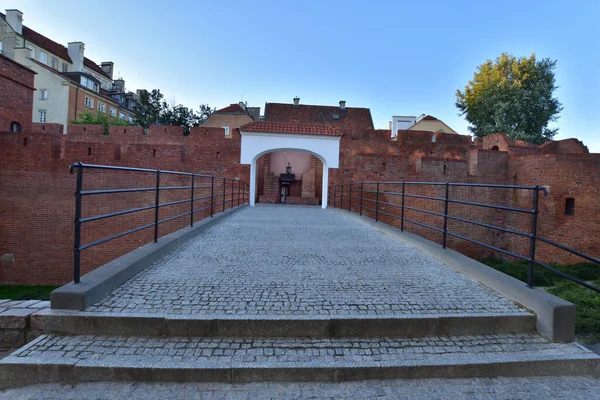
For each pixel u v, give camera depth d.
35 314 3.10
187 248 6.25
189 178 18.42
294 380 2.68
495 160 20.58
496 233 20.44
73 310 3.22
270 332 3.17
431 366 2.79
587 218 17.11
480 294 4.14
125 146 17.47
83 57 53.47
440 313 3.50
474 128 42.03
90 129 26.75
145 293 3.79
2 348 3.06
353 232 8.91
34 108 38.81
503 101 37.34
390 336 3.27
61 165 16.45
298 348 2.99
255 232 8.40
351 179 19.08
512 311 3.60
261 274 4.72
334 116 38.16
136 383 2.58
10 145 16.25
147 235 17.23
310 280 4.53
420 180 19.62
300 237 7.89
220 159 18.83
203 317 3.16
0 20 40.66
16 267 16.25
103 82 58.72
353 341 3.16
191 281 4.28
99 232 16.80
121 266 4.26
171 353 2.82
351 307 3.59
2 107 17.75
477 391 2.67
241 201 18.50
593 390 2.74
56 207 16.41
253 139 18.62
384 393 2.60
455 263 5.36
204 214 18.64
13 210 16.28
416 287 4.36
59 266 16.41
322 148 18.75
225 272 4.75
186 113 54.88
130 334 3.09
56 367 2.58
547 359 2.92
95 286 3.47
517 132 36.31
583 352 3.07
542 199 18.33
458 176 20.06
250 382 2.65
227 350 2.91
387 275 4.89
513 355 2.99
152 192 17.44
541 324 3.42
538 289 3.75
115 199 17.09
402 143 24.42
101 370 2.59
